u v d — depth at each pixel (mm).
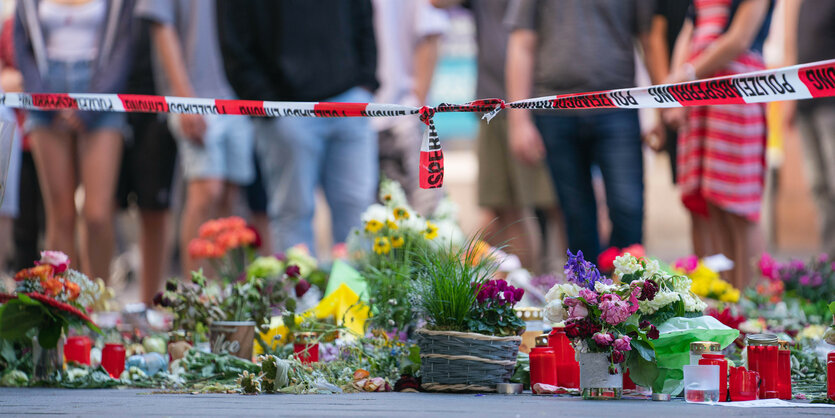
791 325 8703
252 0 12461
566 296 5656
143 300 12891
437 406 5125
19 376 6707
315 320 7180
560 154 11406
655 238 27703
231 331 6867
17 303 6562
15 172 12781
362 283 7566
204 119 12930
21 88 12883
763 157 11148
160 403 5324
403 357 6570
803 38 13117
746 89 5859
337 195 12891
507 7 13547
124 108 7367
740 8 10914
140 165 12766
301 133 12492
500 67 13586
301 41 12578
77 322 6656
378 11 14844
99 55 12266
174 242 18906
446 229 9047
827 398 5516
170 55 12625
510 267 8930
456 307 6016
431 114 6508
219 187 13398
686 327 5645
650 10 11484
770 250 24344
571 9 11430
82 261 12273
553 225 15312
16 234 14445
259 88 12586
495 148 13812
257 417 4652
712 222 11398
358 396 5750
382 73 14898
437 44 15062
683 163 11242
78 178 12391
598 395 5543
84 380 6539
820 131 13359
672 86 6070
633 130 11281
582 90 11359
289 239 12727
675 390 5645
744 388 5453
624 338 5457
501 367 6004
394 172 14680
